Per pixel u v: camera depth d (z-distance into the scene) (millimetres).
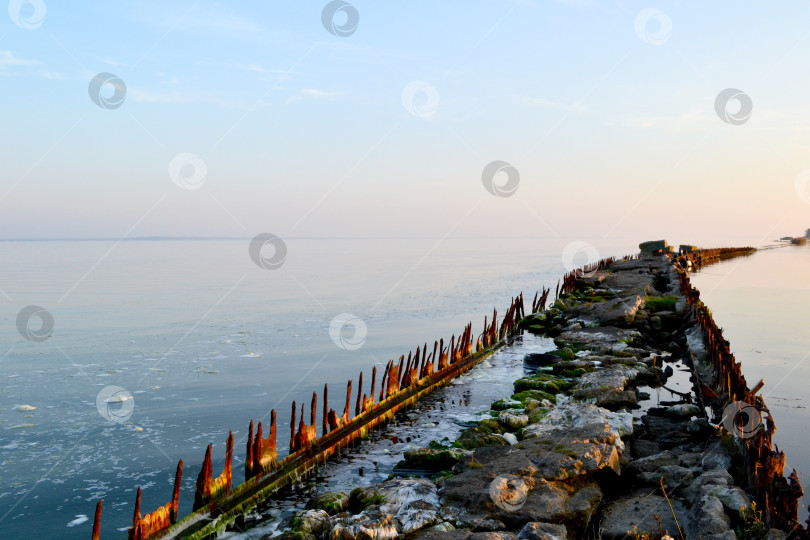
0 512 12219
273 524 10297
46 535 11258
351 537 8680
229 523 10141
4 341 34719
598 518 9641
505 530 8984
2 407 20141
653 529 8977
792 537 7422
